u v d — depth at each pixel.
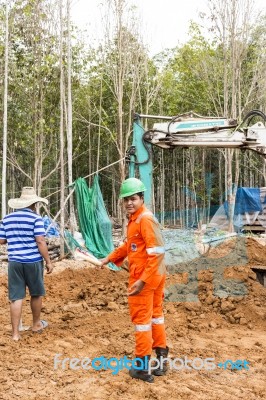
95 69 19.95
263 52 20.36
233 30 17.92
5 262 12.43
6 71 14.93
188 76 23.84
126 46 18.95
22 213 6.29
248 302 7.49
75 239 13.49
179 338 6.23
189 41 23.03
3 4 16.08
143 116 8.01
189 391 4.57
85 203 12.80
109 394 4.53
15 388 4.62
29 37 16.08
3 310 7.77
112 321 6.88
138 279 4.90
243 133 7.78
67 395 4.48
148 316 4.84
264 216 18.95
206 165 25.48
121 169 18.20
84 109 22.58
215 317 7.10
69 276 9.84
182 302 7.57
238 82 19.03
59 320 7.04
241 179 27.09
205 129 7.75
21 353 5.60
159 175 25.33
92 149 24.03
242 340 6.23
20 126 16.53
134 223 4.89
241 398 4.47
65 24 16.28
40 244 6.27
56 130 18.53
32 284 6.29
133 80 19.55
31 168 20.59
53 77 16.34
